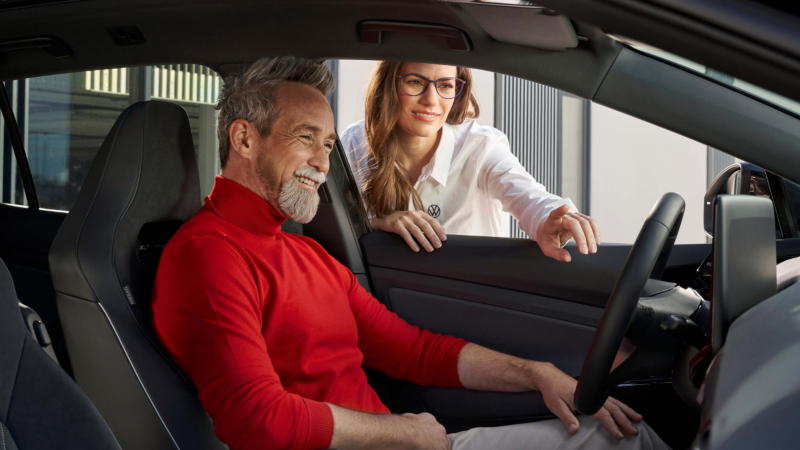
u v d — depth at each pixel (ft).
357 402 4.70
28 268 6.12
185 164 4.57
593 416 4.46
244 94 4.50
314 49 4.70
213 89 5.12
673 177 25.67
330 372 4.57
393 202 6.11
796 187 5.13
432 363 5.06
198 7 4.36
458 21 4.11
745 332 2.87
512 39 4.12
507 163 6.31
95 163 4.08
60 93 8.05
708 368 3.00
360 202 5.90
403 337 5.16
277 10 4.39
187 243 4.11
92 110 8.42
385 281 5.64
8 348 2.78
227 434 3.74
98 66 4.87
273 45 4.71
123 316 3.88
